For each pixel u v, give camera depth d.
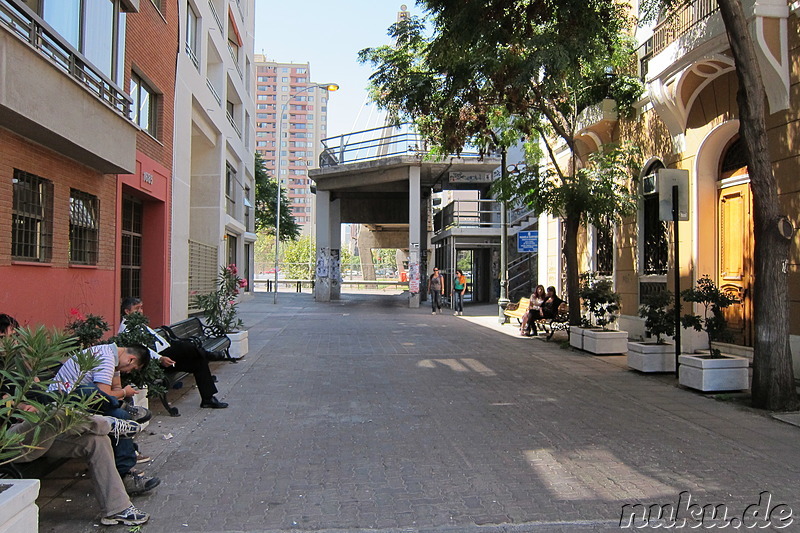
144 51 11.75
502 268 18.64
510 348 12.66
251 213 34.94
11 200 7.02
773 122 8.86
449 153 14.19
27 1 6.68
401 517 4.07
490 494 4.47
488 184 27.08
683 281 11.23
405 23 12.43
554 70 9.83
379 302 29.66
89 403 3.47
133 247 12.91
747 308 9.93
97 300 9.73
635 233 13.25
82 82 7.91
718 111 10.23
